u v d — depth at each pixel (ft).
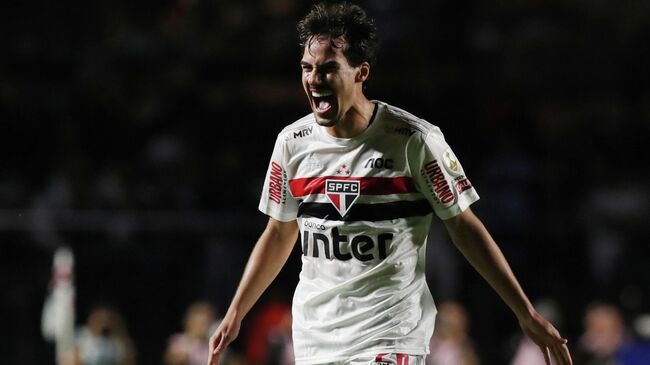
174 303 112.27
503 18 159.63
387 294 50.98
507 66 152.76
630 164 141.28
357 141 51.01
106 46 152.15
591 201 131.75
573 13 160.76
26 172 135.64
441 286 113.50
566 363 51.11
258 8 153.79
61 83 149.38
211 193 124.57
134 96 142.92
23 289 110.01
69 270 92.07
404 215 51.16
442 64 152.25
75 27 155.43
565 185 133.08
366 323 50.88
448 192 51.11
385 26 152.97
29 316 109.91
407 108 143.54
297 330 52.65
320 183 51.62
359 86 50.75
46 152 137.39
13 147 136.56
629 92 153.07
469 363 104.17
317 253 51.93
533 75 152.87
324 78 49.16
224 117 140.15
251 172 132.77
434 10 154.61
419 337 51.62
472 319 114.01
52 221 111.45
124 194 121.90
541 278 118.11
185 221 114.11
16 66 149.59
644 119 147.13
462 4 155.53
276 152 53.52
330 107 49.55
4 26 152.87
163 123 139.64
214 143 138.62
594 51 155.84
